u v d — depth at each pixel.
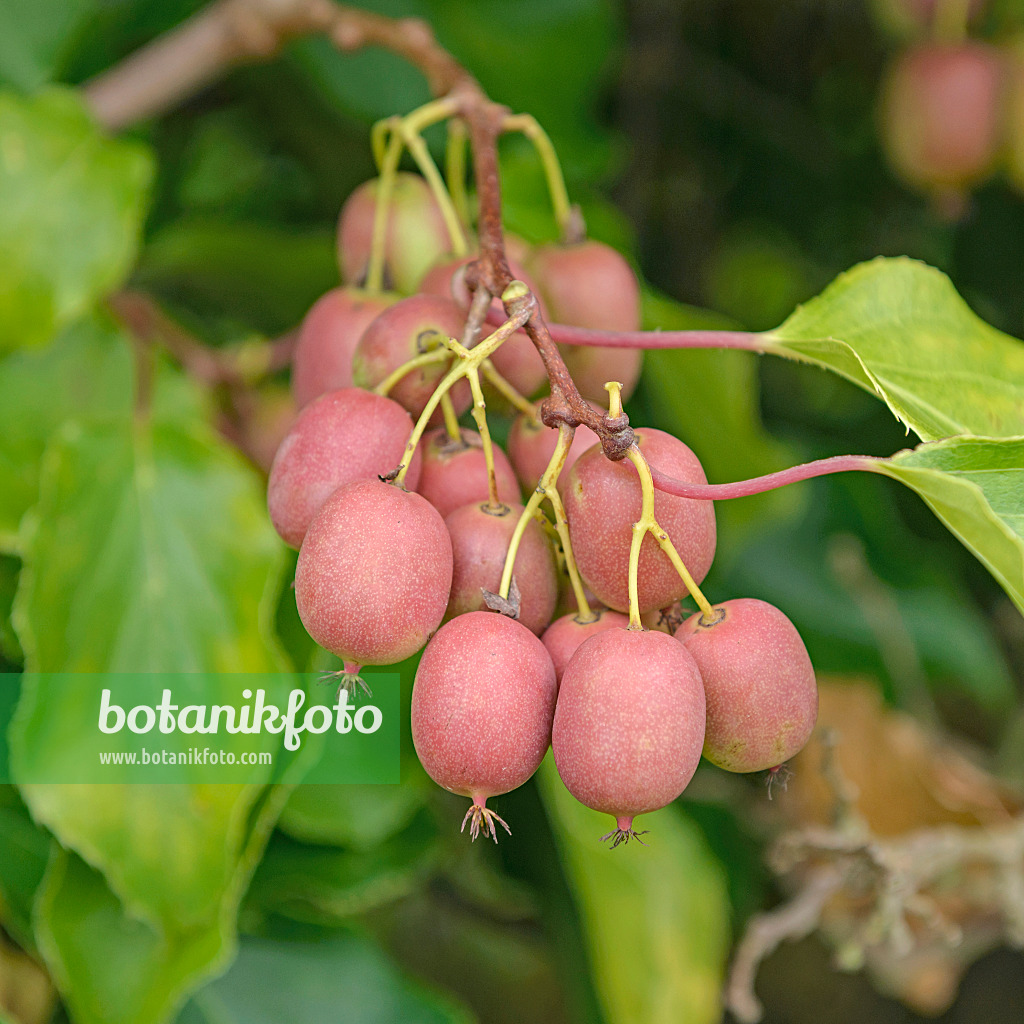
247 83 0.78
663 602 0.47
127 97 0.61
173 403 0.63
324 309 0.53
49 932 0.57
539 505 0.48
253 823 0.57
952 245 0.92
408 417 0.48
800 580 0.81
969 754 0.85
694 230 0.94
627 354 0.53
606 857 0.63
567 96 0.77
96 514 0.57
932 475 0.46
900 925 0.60
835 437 0.91
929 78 0.79
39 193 0.58
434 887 0.82
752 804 0.74
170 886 0.55
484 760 0.46
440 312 0.50
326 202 0.83
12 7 0.65
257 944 0.62
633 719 0.45
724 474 0.68
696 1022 0.64
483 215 0.50
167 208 0.81
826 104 0.93
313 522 0.47
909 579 0.83
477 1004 0.88
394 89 0.73
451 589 0.48
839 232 0.95
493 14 0.77
